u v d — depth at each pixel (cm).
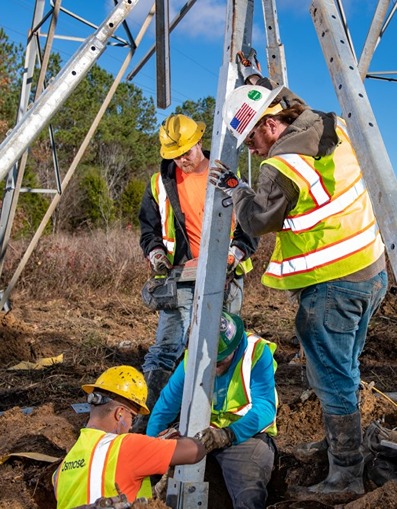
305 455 402
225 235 340
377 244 350
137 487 309
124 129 4650
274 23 461
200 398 330
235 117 333
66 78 336
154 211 527
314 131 328
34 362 848
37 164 3628
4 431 514
